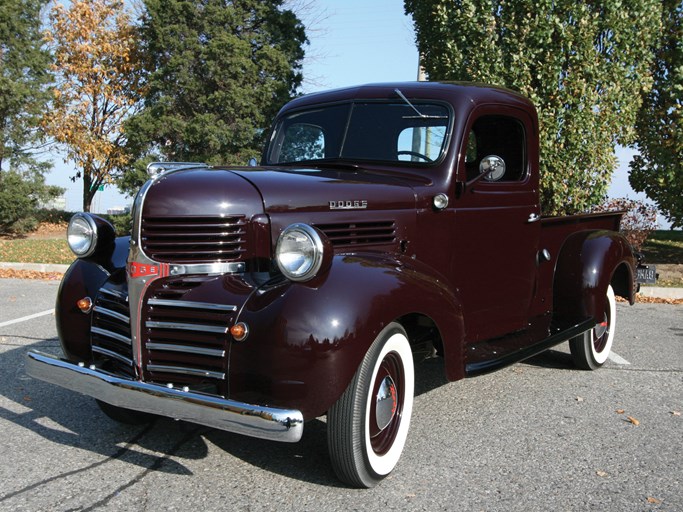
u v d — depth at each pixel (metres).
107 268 3.54
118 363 3.22
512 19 9.39
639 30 9.34
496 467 3.33
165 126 18.34
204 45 18.58
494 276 4.27
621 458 3.47
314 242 2.79
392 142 4.06
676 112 10.66
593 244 5.05
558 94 9.25
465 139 3.97
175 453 3.46
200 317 2.92
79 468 3.26
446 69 10.44
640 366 5.45
